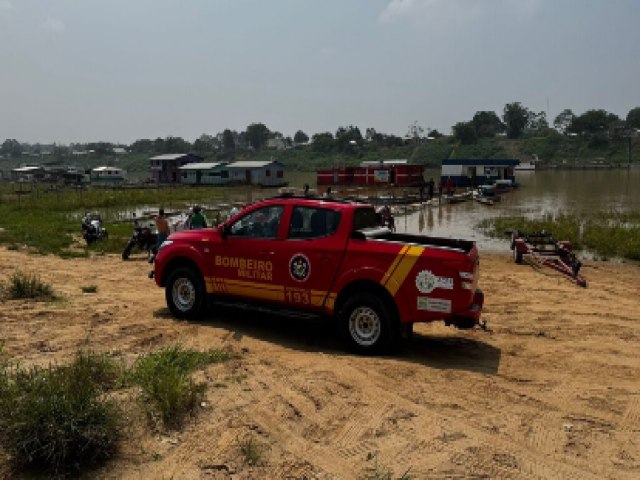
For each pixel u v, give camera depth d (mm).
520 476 4066
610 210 31797
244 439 4496
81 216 28062
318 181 63531
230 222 7805
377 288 6762
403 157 151000
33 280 9508
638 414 5180
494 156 144625
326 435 4641
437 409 5215
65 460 3963
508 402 5422
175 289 8281
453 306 6359
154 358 6156
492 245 18812
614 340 7645
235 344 7113
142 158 185250
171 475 3963
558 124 183125
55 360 6203
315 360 6531
